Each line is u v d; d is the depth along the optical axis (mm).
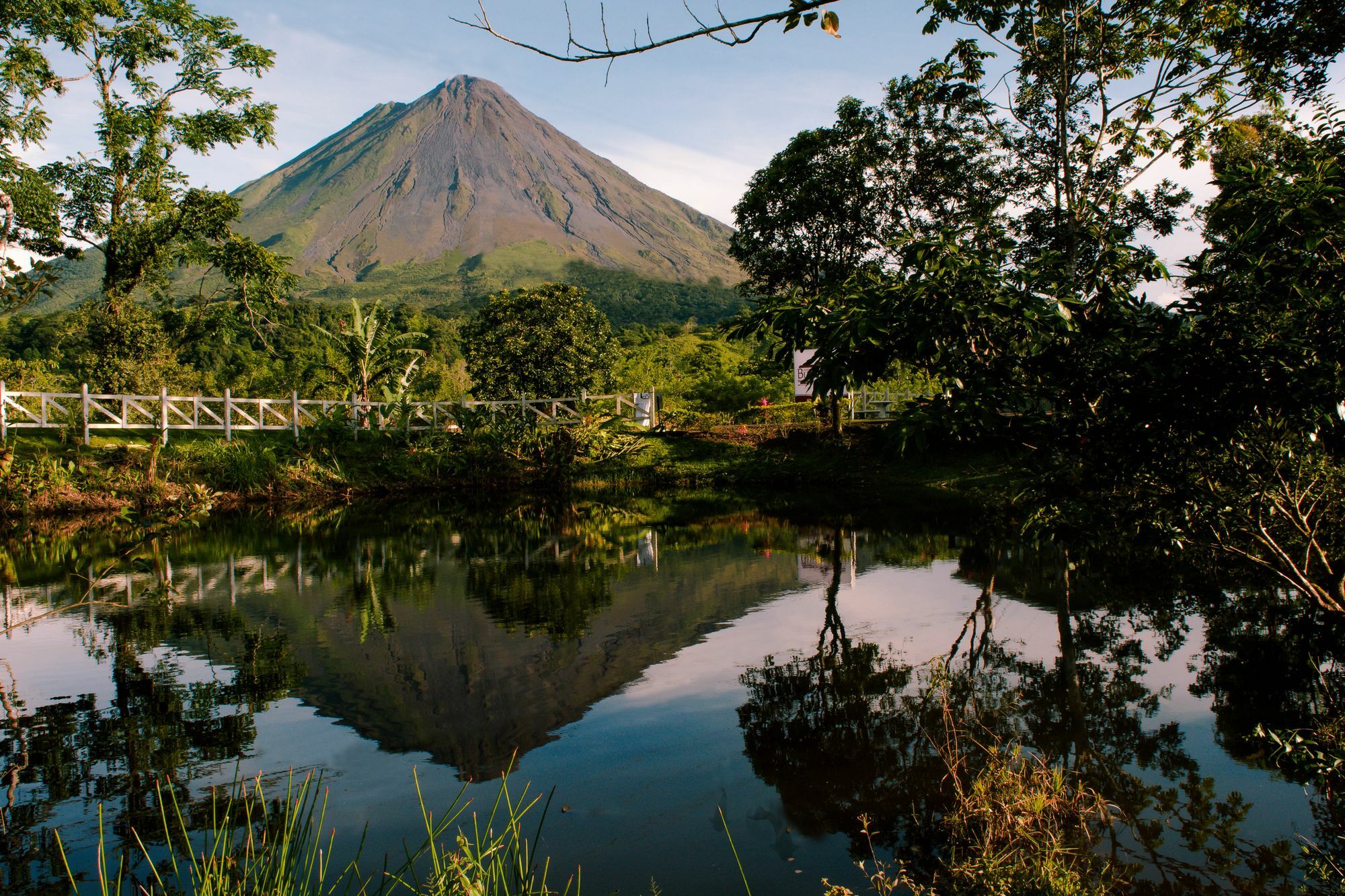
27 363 26609
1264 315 3525
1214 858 3373
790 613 7637
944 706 5090
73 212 23516
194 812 3992
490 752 4680
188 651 6703
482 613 7883
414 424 22484
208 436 19922
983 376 3824
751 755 4535
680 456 21578
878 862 3451
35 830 3830
